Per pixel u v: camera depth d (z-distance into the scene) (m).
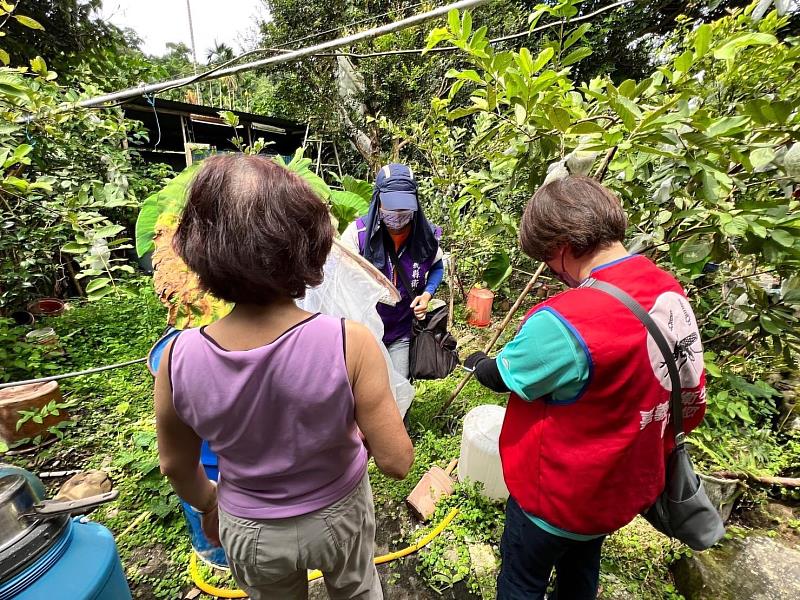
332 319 0.74
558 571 1.35
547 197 1.04
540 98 1.56
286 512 0.82
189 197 0.66
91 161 4.24
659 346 0.90
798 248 1.38
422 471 2.30
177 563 1.79
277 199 0.64
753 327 1.98
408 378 2.35
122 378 3.22
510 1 6.42
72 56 6.27
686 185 1.70
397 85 6.72
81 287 5.14
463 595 1.68
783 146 1.39
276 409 0.70
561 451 1.01
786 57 1.56
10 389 2.63
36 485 1.03
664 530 1.13
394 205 1.94
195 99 12.30
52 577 0.95
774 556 1.72
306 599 1.08
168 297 1.48
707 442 2.06
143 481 2.17
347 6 6.61
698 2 3.08
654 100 1.66
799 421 2.38
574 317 0.91
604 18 6.48
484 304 4.21
